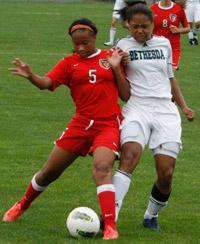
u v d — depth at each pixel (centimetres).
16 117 4588
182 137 4191
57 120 4550
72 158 2431
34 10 13012
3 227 2464
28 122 4459
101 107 2372
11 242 2291
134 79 2441
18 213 2547
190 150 3878
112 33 8469
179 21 5153
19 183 3138
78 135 2388
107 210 2278
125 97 2425
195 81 6206
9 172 3325
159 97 2422
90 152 2375
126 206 2830
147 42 2445
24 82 5850
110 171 2300
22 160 3559
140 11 2406
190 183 3216
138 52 2431
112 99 2388
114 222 2291
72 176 3284
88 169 3425
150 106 2416
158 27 5109
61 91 5544
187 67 6988
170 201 2916
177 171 3428
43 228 2461
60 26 10350
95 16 12231
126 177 2330
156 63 2431
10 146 3847
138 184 3178
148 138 2392
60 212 2698
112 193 2281
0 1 14950
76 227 2314
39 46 8162
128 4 2464
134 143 2347
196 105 5166
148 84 2428
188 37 9619
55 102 5119
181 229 2522
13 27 10019
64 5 14550
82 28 2345
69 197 2934
